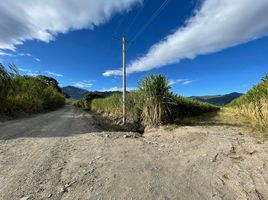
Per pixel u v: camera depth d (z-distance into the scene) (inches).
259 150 212.8
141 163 192.9
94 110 1499.8
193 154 219.9
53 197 131.3
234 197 135.0
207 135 299.3
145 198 132.2
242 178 158.2
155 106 435.8
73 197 131.8
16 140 285.0
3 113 569.6
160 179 159.0
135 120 528.1
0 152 223.9
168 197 133.9
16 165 185.0
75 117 729.6
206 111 922.7
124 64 595.2
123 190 141.5
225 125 415.8
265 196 135.1
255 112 431.8
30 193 135.6
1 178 157.5
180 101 590.9
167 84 452.4
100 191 139.7
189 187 147.2
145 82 453.4
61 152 227.3
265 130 325.1
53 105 1323.8
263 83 368.5
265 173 162.4
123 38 594.6
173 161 200.1
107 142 276.5
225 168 178.2
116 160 200.5
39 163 190.7
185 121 485.1
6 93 575.5
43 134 334.3
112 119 723.4
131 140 292.2
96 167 181.9
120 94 770.8
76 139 296.7
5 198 129.5
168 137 315.6
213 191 141.9
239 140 259.1
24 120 524.7
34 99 860.0
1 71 569.6
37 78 1115.9
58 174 165.9
